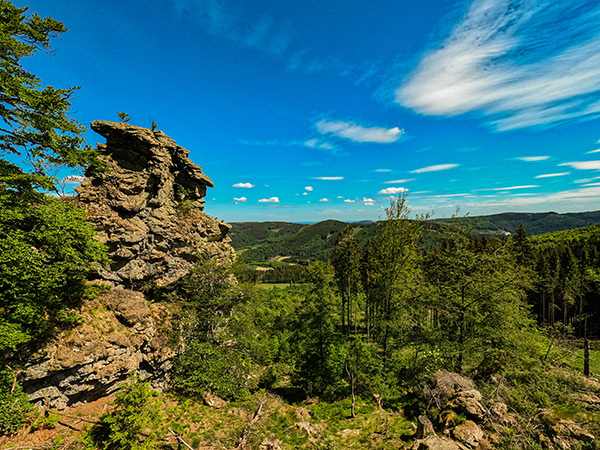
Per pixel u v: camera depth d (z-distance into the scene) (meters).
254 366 27.88
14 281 12.59
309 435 16.59
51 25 13.07
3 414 11.39
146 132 22.12
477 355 20.81
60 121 14.09
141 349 18.56
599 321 40.22
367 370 23.59
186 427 16.48
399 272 23.30
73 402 14.53
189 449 13.16
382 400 21.44
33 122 13.23
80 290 17.05
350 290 44.19
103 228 19.80
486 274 21.42
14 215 12.30
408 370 22.95
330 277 28.70
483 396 15.80
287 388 29.00
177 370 20.62
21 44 12.10
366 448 15.05
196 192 28.17
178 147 26.05
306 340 27.17
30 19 12.73
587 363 24.53
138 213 21.81
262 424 17.72
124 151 21.38
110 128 20.73
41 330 13.35
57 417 13.27
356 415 19.75
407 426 17.05
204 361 21.20
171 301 23.84
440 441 12.15
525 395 15.62
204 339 23.25
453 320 21.97
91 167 20.06
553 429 12.45
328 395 24.17
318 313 26.61
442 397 17.14
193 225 27.00
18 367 12.37
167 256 24.16
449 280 23.17
